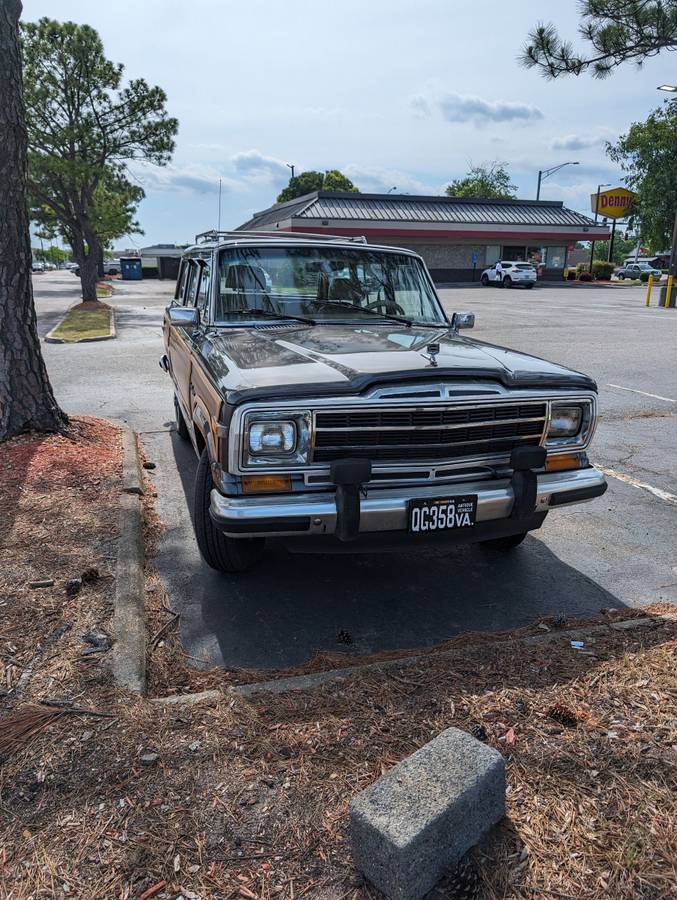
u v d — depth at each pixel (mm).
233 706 2752
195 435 4637
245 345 3939
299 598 3992
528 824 2170
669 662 3107
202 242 5992
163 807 2236
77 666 2975
